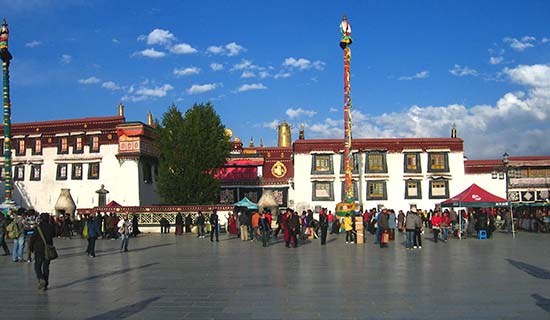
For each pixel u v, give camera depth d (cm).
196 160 4641
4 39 4125
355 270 1656
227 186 5819
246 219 3397
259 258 2127
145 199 5194
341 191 5356
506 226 4078
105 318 982
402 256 2117
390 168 5366
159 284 1401
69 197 4969
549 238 3244
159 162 5031
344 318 954
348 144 3444
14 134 5475
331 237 3659
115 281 1471
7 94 4159
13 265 1941
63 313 1033
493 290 1238
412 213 2534
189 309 1055
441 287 1288
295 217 2767
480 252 2255
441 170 5378
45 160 5378
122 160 5134
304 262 1933
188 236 3931
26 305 1116
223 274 1602
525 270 1611
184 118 4831
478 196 3212
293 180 5703
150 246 2920
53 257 1339
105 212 4375
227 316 984
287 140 8250
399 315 975
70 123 5347
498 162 5641
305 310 1030
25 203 5353
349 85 3478
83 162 5256
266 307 1065
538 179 5659
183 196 4559
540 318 941
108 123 5247
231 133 6512
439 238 3272
